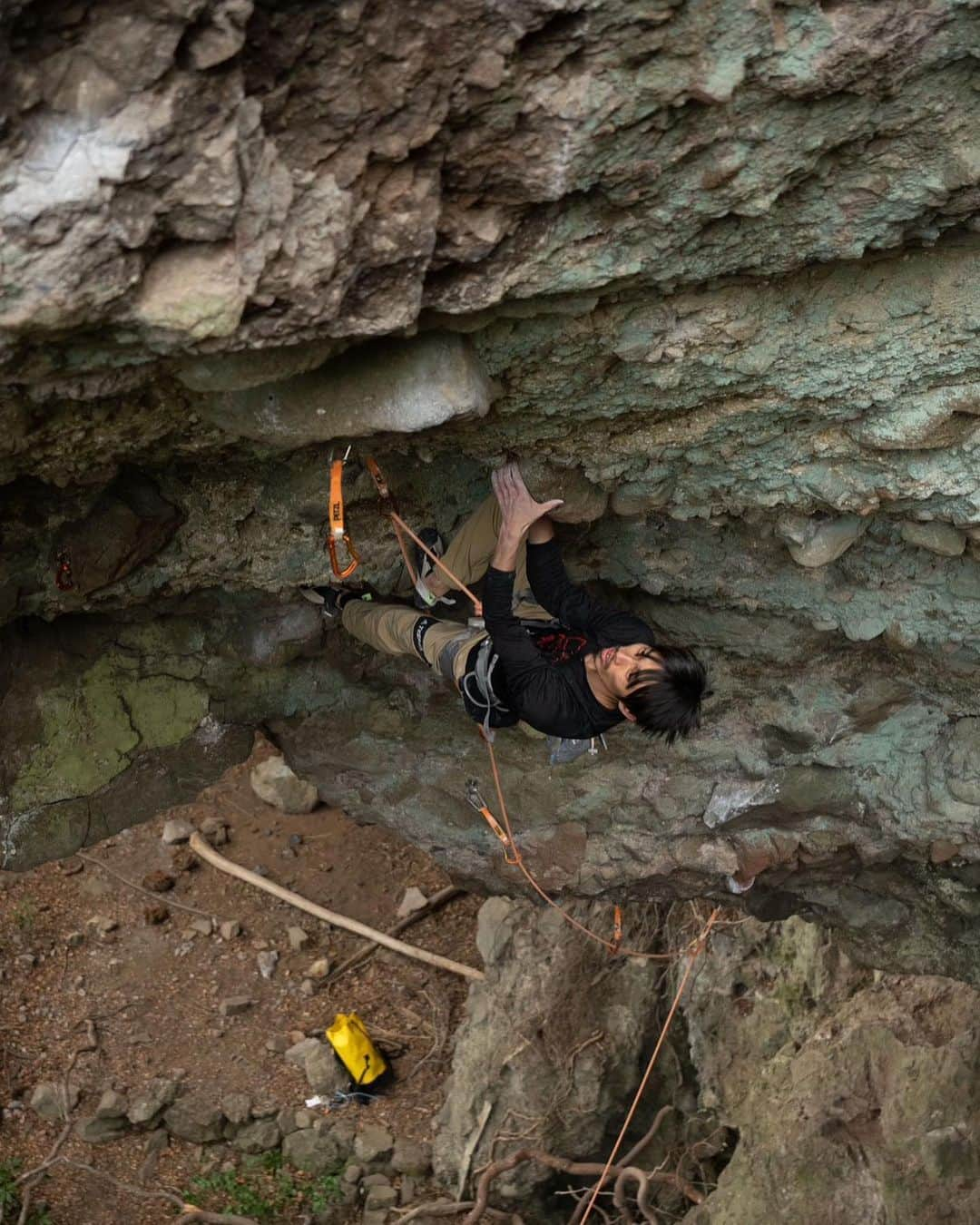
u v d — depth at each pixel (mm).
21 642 5004
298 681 5688
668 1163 9180
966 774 5684
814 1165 7469
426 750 6098
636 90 2713
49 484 4137
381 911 11922
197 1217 9359
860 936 6680
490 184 2846
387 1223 9672
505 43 2545
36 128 2340
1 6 2191
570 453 4266
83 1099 10281
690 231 3160
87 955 11383
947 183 3094
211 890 11984
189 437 3809
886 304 3582
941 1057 7352
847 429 4078
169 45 2299
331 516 3953
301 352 3035
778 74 2748
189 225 2512
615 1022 9289
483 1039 9672
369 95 2555
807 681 5691
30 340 2646
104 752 5387
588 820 6234
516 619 3883
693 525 4953
